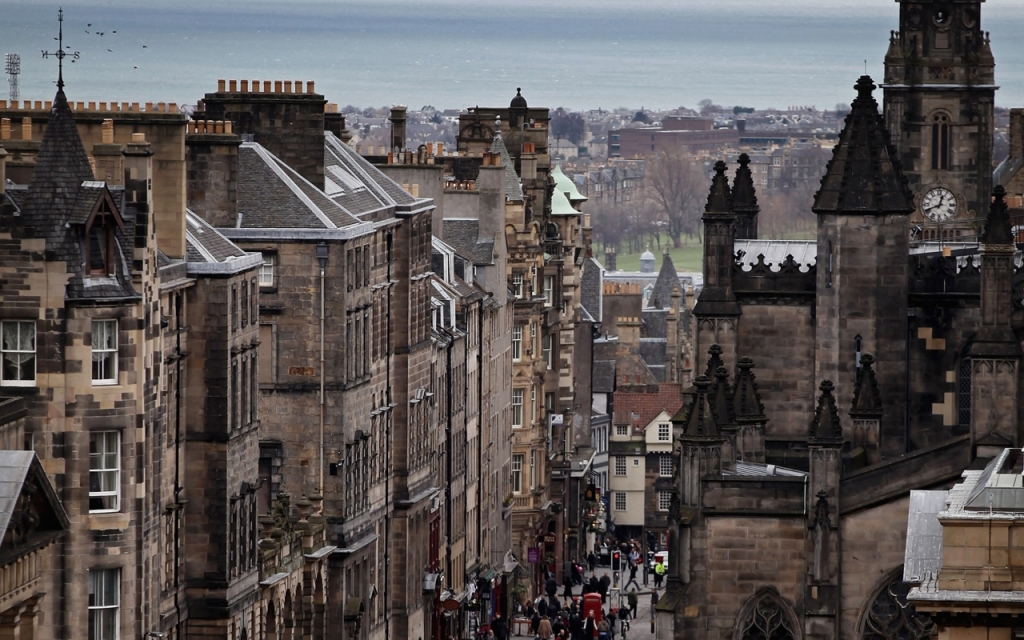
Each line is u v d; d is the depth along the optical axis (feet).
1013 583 472.44
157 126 632.79
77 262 562.66
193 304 638.12
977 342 632.79
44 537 510.99
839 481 630.33
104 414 567.59
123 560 570.87
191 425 638.94
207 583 638.94
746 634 636.89
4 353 563.07
